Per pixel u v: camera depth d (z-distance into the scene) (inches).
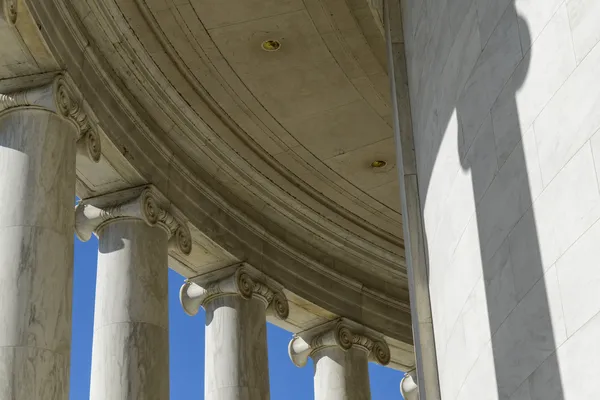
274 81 4045.3
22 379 2635.3
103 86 3484.3
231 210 4343.0
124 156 3565.5
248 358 4190.5
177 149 4062.5
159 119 3919.8
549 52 1482.5
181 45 3769.7
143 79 3754.9
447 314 2026.3
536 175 1509.6
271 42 3823.8
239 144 4301.2
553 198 1445.6
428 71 2235.5
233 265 4335.6
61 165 2997.0
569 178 1397.6
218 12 3639.3
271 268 4549.7
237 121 4210.1
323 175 4667.8
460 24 1919.3
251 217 4500.5
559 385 1398.9
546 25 1494.8
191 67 3887.8
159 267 3636.8
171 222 3804.1
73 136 3120.1
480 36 1785.2
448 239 2003.0
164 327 3550.7
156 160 3836.1
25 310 2721.5
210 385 4168.3
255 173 4431.6
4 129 3004.4
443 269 2062.0
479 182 1769.2
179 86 3912.4
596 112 1330.0
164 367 3484.3
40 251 2812.5
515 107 1604.3
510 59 1633.9
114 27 3503.9
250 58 3902.6
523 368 1528.1
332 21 3710.6
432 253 2201.0
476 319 1777.8
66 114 3073.3
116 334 3440.0
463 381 1879.9
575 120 1389.0
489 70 1729.8
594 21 1349.7
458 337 1920.5
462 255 1881.2
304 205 4724.4
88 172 3609.7
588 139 1348.4
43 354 2694.4
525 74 1568.7
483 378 1731.1
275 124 4286.4
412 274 2330.2
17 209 2856.8
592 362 1301.7
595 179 1322.6
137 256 3572.8
